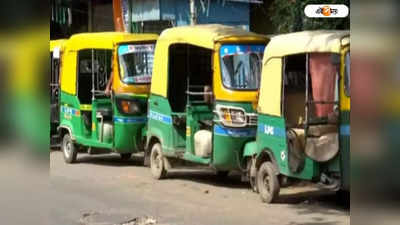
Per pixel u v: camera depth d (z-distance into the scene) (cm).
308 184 830
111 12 1886
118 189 969
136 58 1202
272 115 821
